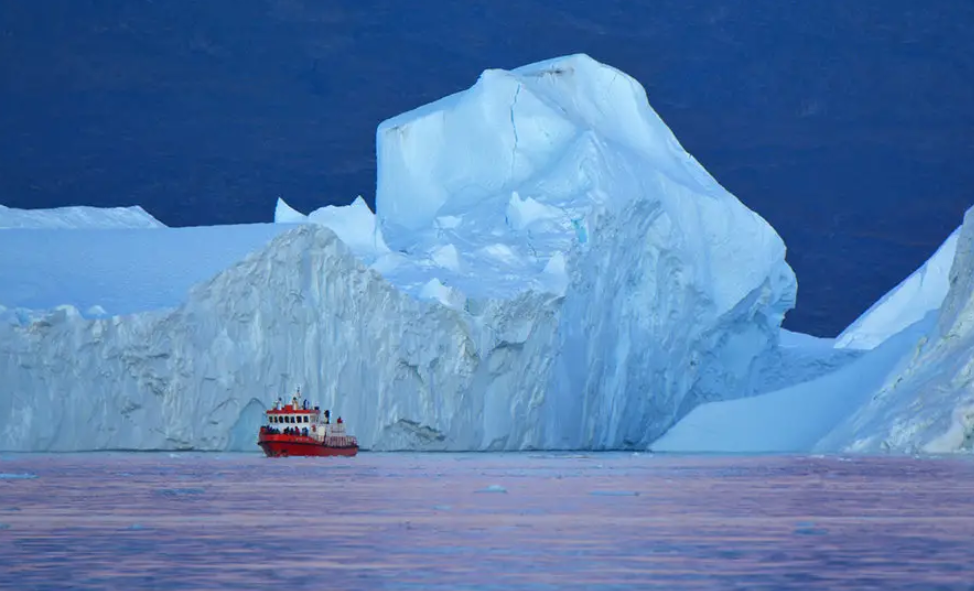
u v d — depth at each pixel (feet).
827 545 168.35
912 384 492.95
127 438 452.35
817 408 553.64
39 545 168.86
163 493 258.57
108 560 154.61
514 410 559.79
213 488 275.39
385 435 511.40
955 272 505.66
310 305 490.49
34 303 470.39
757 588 132.67
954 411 461.37
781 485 288.92
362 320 504.02
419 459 441.27
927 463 389.19
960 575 141.90
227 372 467.11
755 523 196.44
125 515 209.36
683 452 546.67
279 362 481.05
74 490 267.18
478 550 162.71
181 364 458.50
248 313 475.72
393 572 144.36
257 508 222.89
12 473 330.54
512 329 550.36
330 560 153.99
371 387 505.66
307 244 490.08
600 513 213.05
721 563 151.43
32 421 438.81
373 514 210.59
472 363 533.96
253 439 478.59
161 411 456.86
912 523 196.85
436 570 146.10
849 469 359.25
